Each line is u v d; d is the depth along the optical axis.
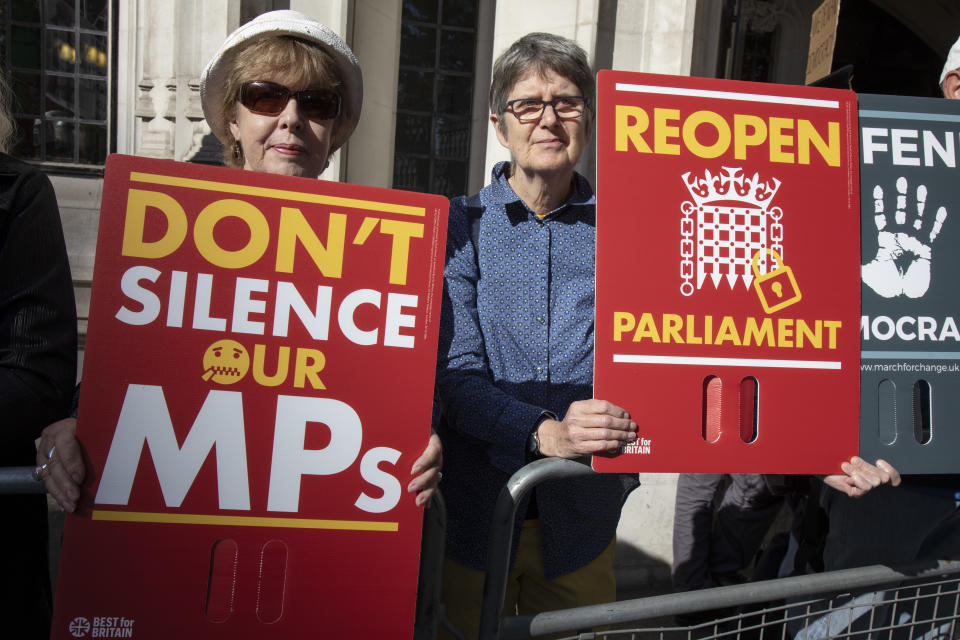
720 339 1.28
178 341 1.09
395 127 4.20
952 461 1.36
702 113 1.31
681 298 1.27
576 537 1.61
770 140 1.33
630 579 3.33
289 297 1.12
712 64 3.65
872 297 1.35
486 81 4.34
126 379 1.07
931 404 1.37
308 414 1.12
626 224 1.27
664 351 1.26
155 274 1.09
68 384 1.26
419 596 1.26
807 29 5.72
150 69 3.75
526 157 1.56
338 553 1.12
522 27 3.44
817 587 1.37
